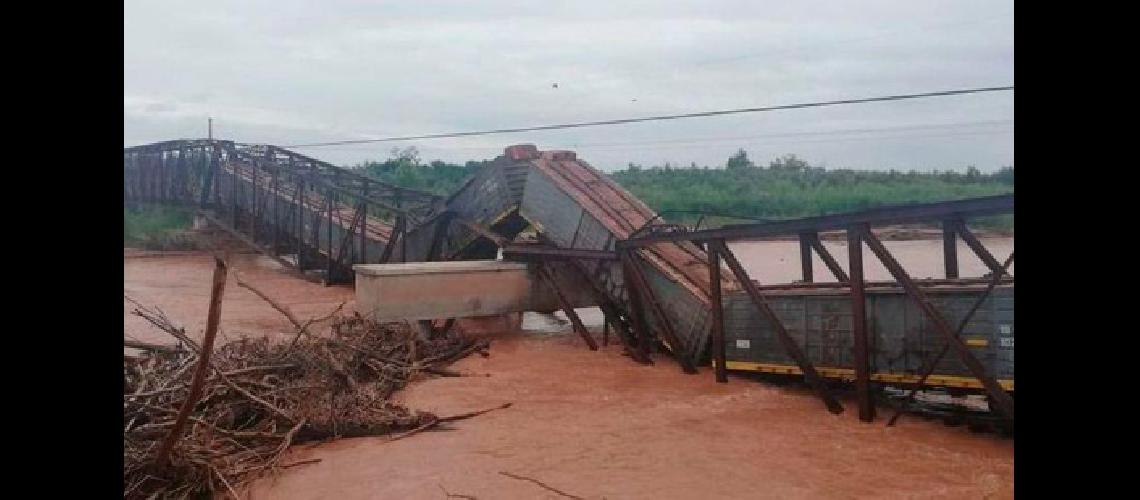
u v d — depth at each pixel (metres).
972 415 16.50
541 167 29.70
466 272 26.42
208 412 15.95
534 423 17.25
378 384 19.89
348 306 33.97
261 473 14.16
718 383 20.84
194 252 57.44
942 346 16.78
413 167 104.00
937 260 54.50
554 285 26.77
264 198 45.97
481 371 22.77
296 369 19.56
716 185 88.19
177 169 54.12
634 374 22.19
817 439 15.86
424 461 14.86
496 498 12.97
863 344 17.08
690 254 25.56
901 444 15.46
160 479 12.97
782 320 19.77
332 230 41.38
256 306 34.31
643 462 14.59
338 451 15.55
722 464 14.41
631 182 93.88
